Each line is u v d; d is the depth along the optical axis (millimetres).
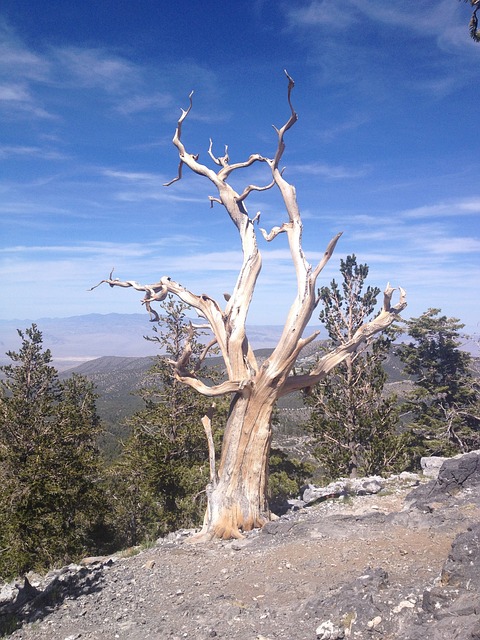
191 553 12359
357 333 16984
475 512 11586
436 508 12406
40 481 22859
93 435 33188
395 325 37938
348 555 10070
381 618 6836
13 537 21375
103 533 32406
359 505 15062
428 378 37312
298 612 7746
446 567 7301
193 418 34094
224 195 17312
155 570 11242
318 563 9961
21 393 30438
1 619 9453
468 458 14023
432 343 37625
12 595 11625
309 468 32438
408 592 7367
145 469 30891
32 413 26984
